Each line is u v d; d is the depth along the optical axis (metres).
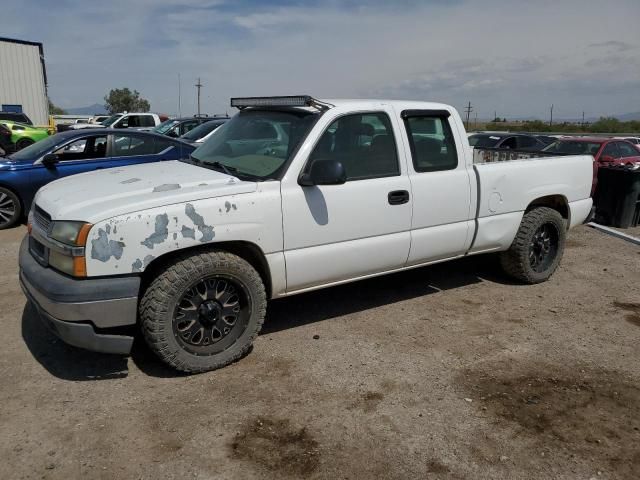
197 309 3.61
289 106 4.36
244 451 2.90
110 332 3.54
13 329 4.33
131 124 20.47
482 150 7.24
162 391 3.47
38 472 2.71
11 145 20.89
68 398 3.37
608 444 3.04
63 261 3.32
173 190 3.57
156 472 2.73
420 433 3.10
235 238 3.62
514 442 3.04
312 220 3.95
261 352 4.04
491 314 4.87
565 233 5.74
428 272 6.05
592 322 4.74
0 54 30.31
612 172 9.05
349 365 3.87
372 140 4.31
